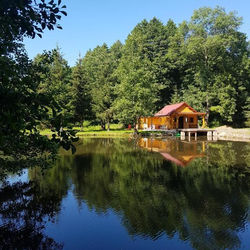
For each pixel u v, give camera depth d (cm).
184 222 603
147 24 4919
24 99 228
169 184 919
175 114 3209
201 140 2517
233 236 538
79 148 1916
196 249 491
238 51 3797
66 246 500
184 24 3900
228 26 3509
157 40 4581
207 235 546
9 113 209
